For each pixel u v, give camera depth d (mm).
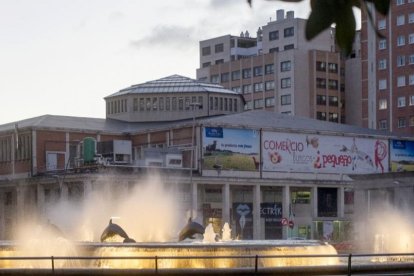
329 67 154250
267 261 29422
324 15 3336
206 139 95062
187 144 97062
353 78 154750
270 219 99750
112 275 21672
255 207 97812
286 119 104000
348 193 104562
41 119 103000
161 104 116062
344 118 155750
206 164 94812
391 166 109188
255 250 29453
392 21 131750
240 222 95312
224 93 117500
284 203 99688
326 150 103125
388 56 132375
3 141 104750
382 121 133000
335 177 103312
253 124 98125
